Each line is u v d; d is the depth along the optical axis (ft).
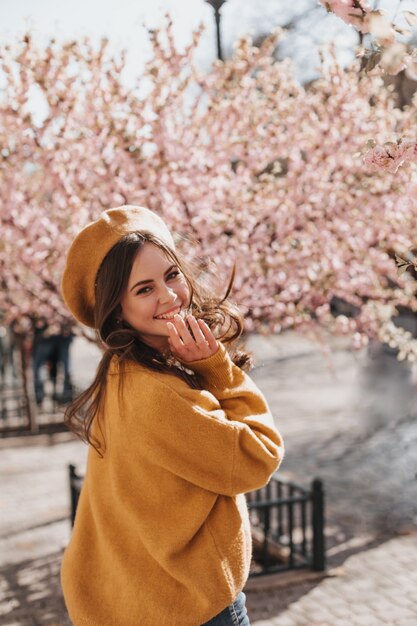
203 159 18.62
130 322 5.82
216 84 19.39
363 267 19.39
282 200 18.93
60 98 18.49
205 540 5.45
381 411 36.55
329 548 21.72
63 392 40.86
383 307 19.25
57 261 19.74
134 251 5.67
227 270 18.47
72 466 22.39
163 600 5.39
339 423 39.14
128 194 18.34
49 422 39.65
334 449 34.06
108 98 18.61
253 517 23.77
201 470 5.35
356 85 18.53
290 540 19.81
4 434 38.99
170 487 5.40
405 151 6.93
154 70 17.95
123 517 5.59
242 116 19.30
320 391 49.34
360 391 37.50
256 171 20.12
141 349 5.78
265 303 19.10
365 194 18.80
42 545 23.13
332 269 19.13
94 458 5.91
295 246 20.04
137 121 18.17
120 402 5.52
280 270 19.35
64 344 41.04
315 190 19.27
